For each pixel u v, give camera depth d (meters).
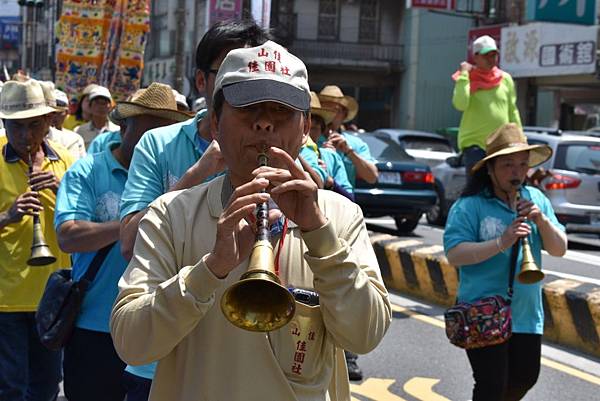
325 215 2.33
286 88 2.15
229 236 2.04
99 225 3.87
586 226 12.17
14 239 4.60
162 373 2.29
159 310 2.08
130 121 3.97
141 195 3.27
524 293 4.31
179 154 3.33
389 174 13.05
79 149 7.05
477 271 4.34
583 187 12.19
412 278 8.59
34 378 4.71
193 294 2.07
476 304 4.20
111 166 4.02
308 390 2.22
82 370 3.94
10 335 4.55
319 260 2.12
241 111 2.17
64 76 10.22
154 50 35.84
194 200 2.32
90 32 10.25
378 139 13.77
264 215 2.09
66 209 3.94
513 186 4.40
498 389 4.24
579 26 21.80
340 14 36.94
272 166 2.19
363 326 2.16
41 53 38.53
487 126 9.52
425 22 36.31
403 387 5.83
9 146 4.78
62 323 3.88
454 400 5.59
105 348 3.92
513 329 4.30
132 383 3.46
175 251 2.28
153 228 2.29
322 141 6.45
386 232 13.94
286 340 2.21
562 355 6.55
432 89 36.47
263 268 1.95
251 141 2.18
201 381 2.20
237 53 2.19
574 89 26.67
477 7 25.44
